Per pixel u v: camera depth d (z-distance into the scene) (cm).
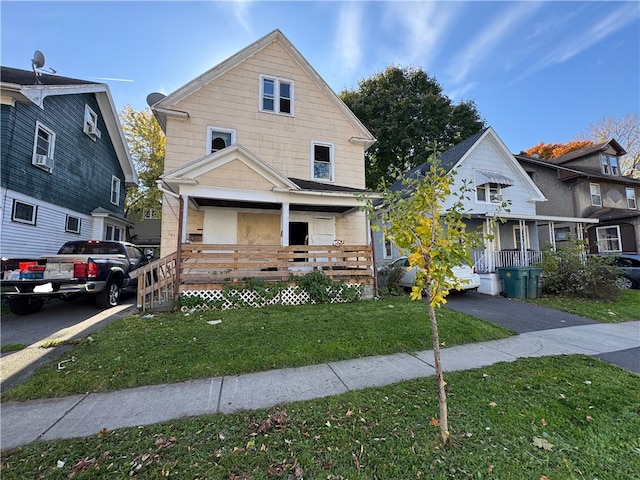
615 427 266
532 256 1281
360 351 474
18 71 1153
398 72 2311
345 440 245
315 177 1194
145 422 283
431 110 2239
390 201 283
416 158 2189
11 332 557
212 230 1052
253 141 1114
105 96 1403
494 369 405
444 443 238
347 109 1249
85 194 1324
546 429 262
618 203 1836
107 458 228
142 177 2345
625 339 563
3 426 278
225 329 561
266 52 1161
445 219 271
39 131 1021
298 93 1195
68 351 461
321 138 1213
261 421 278
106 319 650
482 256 1179
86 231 1330
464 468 212
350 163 1252
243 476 206
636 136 2730
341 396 327
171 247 1004
